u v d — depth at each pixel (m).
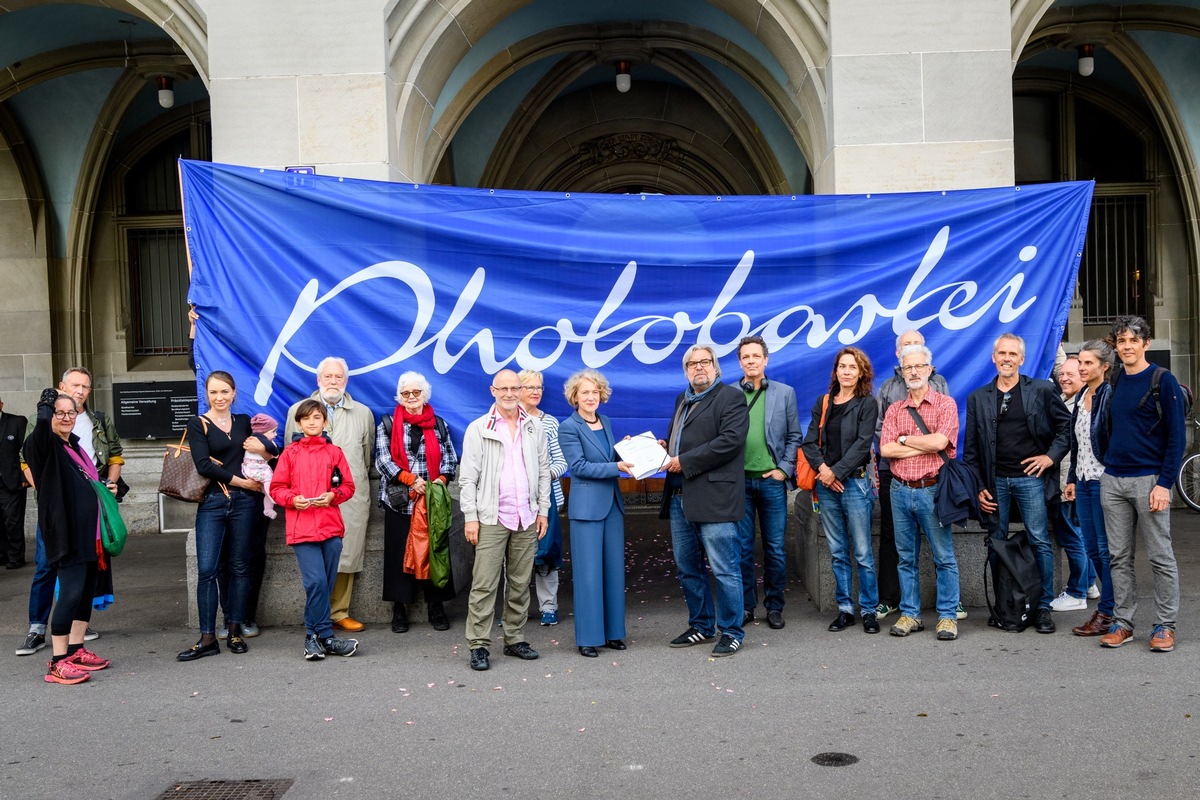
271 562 6.88
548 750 4.31
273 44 7.85
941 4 7.84
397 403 6.99
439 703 5.03
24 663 6.05
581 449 5.98
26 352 12.45
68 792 3.97
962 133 7.82
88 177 12.41
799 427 6.62
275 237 7.00
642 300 7.21
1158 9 11.16
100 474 7.68
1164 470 5.52
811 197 7.21
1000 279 7.16
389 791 3.91
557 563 6.79
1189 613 6.51
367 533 6.95
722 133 13.62
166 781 4.07
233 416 6.30
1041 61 12.76
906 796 3.73
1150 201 12.99
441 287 7.11
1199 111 12.23
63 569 5.58
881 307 7.19
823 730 4.47
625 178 14.10
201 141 12.93
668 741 4.38
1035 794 3.72
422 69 8.17
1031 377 6.76
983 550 6.96
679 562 6.12
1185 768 3.92
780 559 6.57
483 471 5.77
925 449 6.01
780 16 8.13
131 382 12.79
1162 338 12.91
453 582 6.88
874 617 6.29
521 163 13.73
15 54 10.88
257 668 5.79
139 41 11.23
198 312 6.95
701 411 5.91
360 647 6.25
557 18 10.88
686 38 11.20
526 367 7.15
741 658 5.75
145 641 6.56
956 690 5.00
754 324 7.21
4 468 10.03
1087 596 7.22
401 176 8.08
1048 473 6.41
